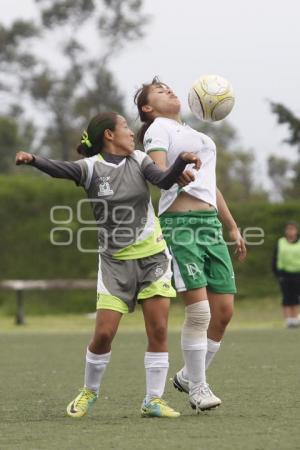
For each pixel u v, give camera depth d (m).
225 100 14.29
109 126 12.98
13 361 23.19
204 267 13.55
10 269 52.53
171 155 13.40
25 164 12.66
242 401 14.34
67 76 107.81
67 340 31.55
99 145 13.07
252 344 27.69
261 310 49.19
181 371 13.81
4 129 103.38
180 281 13.23
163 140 13.34
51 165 12.72
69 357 24.34
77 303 51.81
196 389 13.17
